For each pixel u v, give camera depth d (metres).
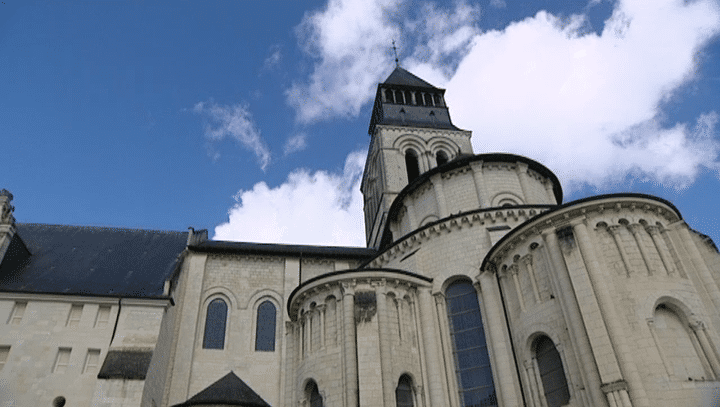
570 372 23.31
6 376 29.31
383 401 26.55
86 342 31.05
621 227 25.56
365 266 39.72
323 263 44.03
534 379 25.75
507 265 28.89
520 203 37.06
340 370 28.23
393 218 42.91
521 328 27.02
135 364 29.73
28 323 31.30
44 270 36.75
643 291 23.33
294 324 34.66
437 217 37.78
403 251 35.88
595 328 22.41
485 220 33.12
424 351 30.27
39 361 30.08
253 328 39.66
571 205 25.73
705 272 24.69
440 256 33.34
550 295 25.62
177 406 29.70
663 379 20.80
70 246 41.31
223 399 29.62
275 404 35.88
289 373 34.44
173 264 40.41
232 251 42.66
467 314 31.19
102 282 35.97
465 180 38.31
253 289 41.69
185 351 36.75
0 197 36.19
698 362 22.45
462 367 29.72
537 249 27.03
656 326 22.98
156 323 32.50
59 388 29.27
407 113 65.81
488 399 28.12
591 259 23.94
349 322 28.98
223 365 37.28
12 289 32.44
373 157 64.81
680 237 26.12
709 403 20.53
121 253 41.41
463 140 62.28
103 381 28.33
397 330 29.98
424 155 59.75
